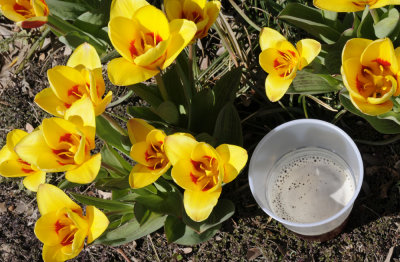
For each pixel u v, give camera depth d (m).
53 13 0.51
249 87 0.58
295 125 0.48
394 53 0.39
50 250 0.41
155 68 0.40
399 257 0.52
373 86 0.41
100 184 0.47
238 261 0.55
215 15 0.43
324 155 0.52
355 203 0.54
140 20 0.40
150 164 0.42
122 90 0.62
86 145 0.39
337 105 0.55
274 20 0.58
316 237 0.53
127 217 0.50
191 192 0.41
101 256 0.57
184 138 0.40
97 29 0.52
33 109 0.64
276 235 0.54
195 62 0.59
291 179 0.53
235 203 0.56
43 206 0.42
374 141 0.54
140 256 0.57
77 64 0.42
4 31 0.67
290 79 0.43
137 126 0.43
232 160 0.41
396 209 0.53
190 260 0.56
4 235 0.60
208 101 0.50
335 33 0.49
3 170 0.42
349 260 0.53
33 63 0.65
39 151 0.40
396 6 0.54
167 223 0.50
